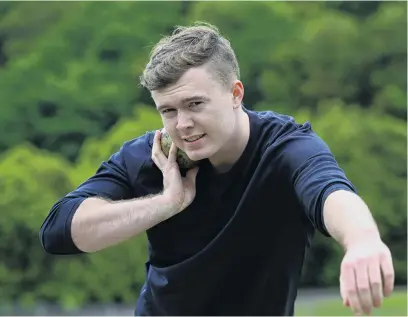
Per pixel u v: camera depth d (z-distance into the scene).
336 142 35.66
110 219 3.92
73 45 47.81
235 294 4.39
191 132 3.68
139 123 33.66
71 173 32.41
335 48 43.03
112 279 30.41
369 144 35.94
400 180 35.41
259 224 4.07
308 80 43.38
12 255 30.67
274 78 43.44
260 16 45.31
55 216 4.05
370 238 2.84
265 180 3.90
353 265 2.70
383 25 43.06
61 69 46.44
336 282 34.25
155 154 4.10
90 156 33.66
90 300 30.97
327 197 3.20
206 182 4.07
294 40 44.09
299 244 4.23
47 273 30.91
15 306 30.69
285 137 3.88
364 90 43.28
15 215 30.31
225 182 4.05
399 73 42.50
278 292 4.40
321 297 30.69
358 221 2.95
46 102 44.38
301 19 46.94
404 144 36.09
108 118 44.44
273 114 4.13
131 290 30.62
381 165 35.62
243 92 3.84
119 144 33.12
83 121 43.94
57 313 30.69
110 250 30.28
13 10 51.19
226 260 4.21
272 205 4.00
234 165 4.00
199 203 4.12
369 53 43.00
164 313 4.59
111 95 44.19
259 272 4.29
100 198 4.08
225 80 3.73
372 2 48.56
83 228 3.96
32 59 46.00
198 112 3.66
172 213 3.94
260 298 4.41
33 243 30.72
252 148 3.97
